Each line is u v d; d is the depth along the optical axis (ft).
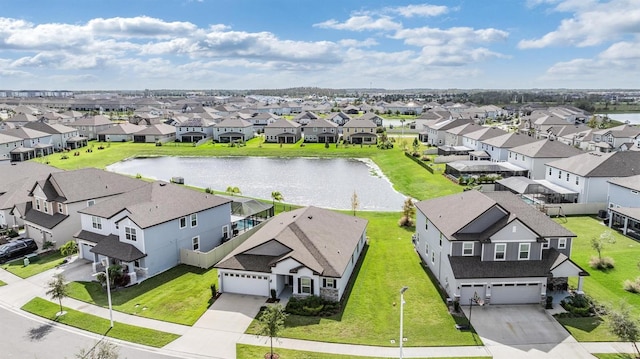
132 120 616.80
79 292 126.00
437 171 300.40
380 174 321.11
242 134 490.49
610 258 138.00
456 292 114.01
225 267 122.93
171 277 136.87
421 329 104.42
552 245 121.80
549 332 102.47
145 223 135.33
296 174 324.39
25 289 128.36
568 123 491.72
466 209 130.21
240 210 181.57
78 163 369.50
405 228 186.80
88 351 94.48
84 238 148.87
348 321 108.37
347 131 472.44
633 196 179.63
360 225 160.25
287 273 118.52
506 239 117.08
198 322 108.37
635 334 89.56
